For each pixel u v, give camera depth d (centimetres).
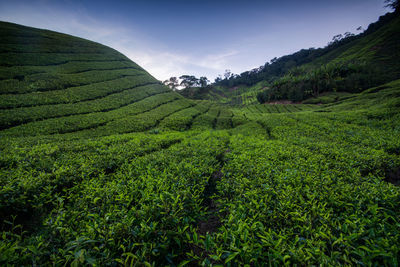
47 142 1349
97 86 3534
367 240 259
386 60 7194
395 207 365
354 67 6303
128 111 2894
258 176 545
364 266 222
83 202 416
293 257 238
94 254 263
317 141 1194
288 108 5631
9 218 463
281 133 1617
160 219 338
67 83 3209
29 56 3606
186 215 376
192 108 4238
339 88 6162
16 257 253
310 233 294
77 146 1092
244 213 350
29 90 2650
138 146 1127
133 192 440
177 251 296
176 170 620
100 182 560
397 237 265
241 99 12050
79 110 2536
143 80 4856
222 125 3206
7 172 614
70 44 4997
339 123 1928
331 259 231
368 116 2117
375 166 647
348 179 527
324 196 397
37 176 621
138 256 248
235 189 455
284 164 675
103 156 858
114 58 5431
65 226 336
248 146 1050
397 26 9169
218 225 446
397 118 1725
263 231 281
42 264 254
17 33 4259
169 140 1399
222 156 972
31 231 444
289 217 345
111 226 302
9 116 1934
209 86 11388
